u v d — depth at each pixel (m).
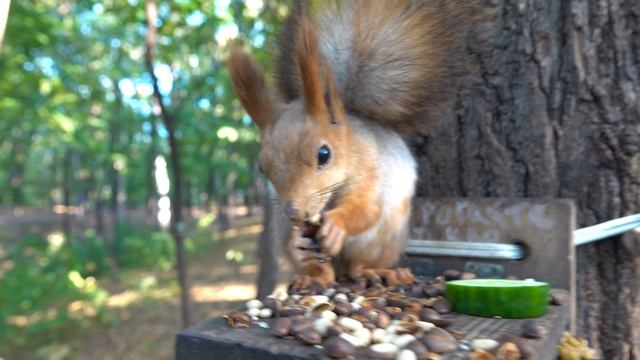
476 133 0.31
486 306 0.20
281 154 0.23
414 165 0.28
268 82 0.28
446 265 0.27
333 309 0.19
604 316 0.28
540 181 0.29
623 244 0.28
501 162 0.30
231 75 0.26
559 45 0.29
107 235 2.62
